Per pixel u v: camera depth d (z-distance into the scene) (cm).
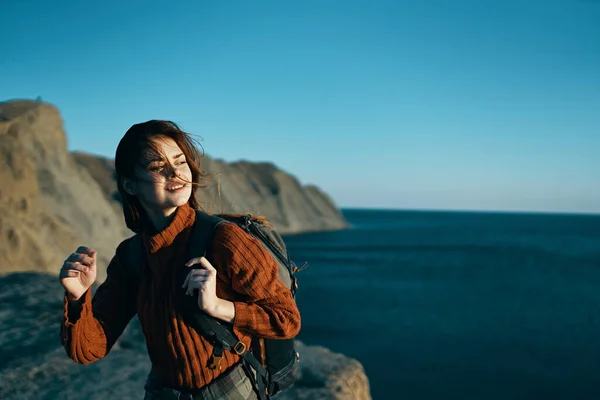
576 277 4416
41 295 563
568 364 1748
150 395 151
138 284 155
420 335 2203
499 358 1823
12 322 475
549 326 2381
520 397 1418
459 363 1761
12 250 1411
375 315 2669
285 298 141
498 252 7475
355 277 4544
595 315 2650
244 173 13075
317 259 6391
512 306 2939
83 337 142
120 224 3322
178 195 139
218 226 141
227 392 139
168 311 137
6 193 1692
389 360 1800
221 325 136
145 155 136
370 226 19038
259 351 151
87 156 5769
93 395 339
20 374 362
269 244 155
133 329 473
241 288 136
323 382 376
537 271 4922
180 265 138
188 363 137
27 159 1853
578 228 18075
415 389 1485
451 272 4897
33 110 2903
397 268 5366
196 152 149
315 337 2162
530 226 19675
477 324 2430
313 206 14750
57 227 1905
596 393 1455
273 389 156
